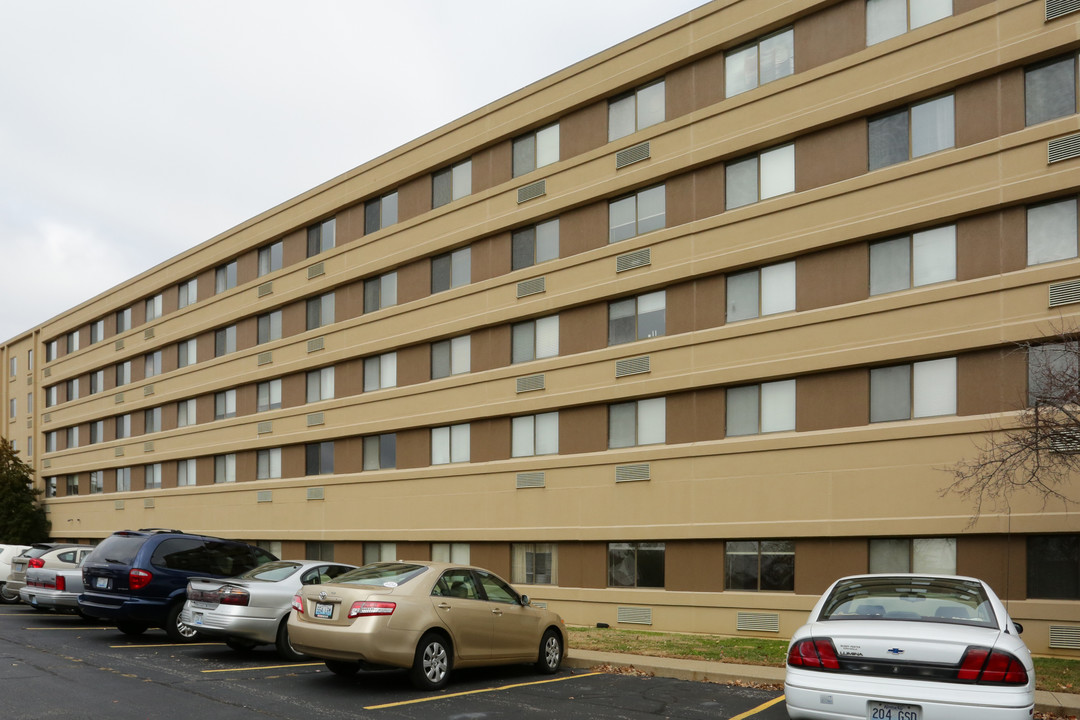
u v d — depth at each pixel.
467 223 25.41
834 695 6.99
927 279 16.78
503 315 23.94
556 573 22.23
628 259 21.20
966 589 8.10
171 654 13.82
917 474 16.25
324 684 11.18
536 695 10.76
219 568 16.11
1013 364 15.42
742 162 19.69
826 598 8.29
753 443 18.52
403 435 26.84
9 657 13.06
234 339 34.72
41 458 48.34
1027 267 15.54
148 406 39.38
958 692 6.66
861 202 17.48
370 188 28.70
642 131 21.30
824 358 17.64
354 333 28.77
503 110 24.75
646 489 20.27
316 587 10.96
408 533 25.94
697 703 10.36
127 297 41.62
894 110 17.50
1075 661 13.48
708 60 20.41
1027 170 15.52
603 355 21.50
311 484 29.70
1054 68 15.64
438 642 10.92
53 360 48.22
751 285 19.27
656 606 19.75
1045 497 14.05
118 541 15.70
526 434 23.42
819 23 18.58
